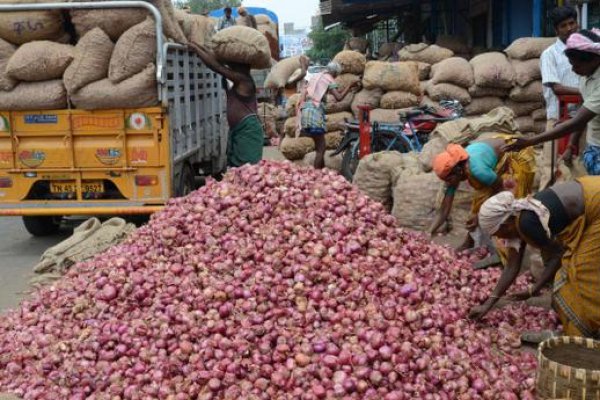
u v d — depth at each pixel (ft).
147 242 15.69
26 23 22.99
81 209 24.02
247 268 14.02
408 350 11.87
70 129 23.63
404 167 25.46
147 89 22.88
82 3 22.53
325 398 11.33
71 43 24.88
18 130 23.86
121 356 12.73
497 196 13.50
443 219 18.84
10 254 24.99
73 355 12.96
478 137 23.98
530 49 33.63
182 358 12.29
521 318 15.20
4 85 23.20
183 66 26.13
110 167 23.86
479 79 34.01
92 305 14.19
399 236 15.79
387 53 69.46
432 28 76.69
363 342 12.20
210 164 33.14
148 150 23.65
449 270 16.20
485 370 12.35
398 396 11.19
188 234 15.42
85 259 21.11
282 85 44.37
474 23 69.00
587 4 32.58
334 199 15.80
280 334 12.53
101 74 23.08
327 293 13.34
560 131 16.39
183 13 29.81
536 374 12.25
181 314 13.01
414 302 13.42
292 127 38.81
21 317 15.02
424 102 36.09
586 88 16.33
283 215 15.24
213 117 32.14
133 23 22.97
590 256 13.15
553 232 13.41
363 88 36.47
